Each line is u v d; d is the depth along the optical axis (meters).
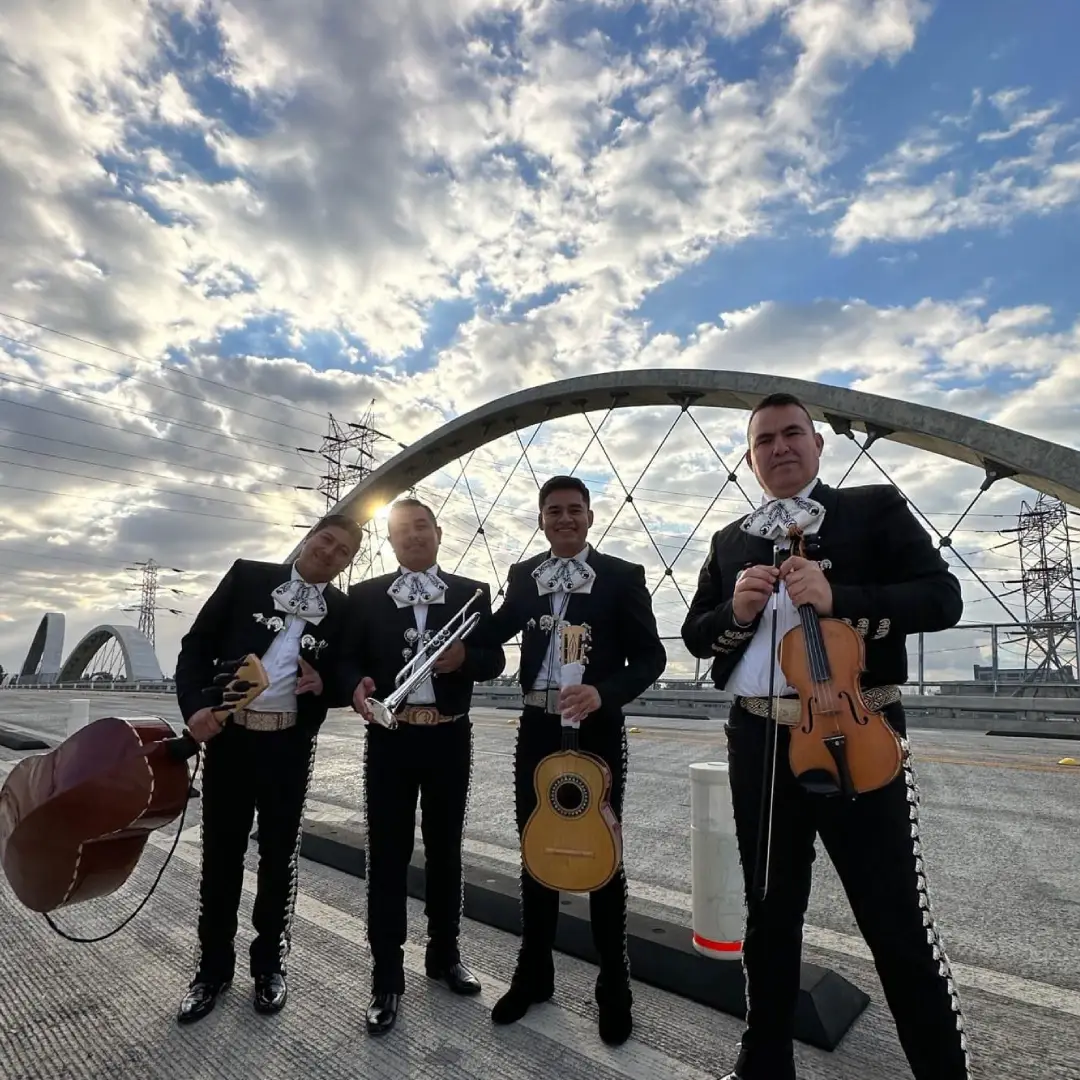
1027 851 4.81
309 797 6.79
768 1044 1.94
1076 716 13.79
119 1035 2.43
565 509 2.75
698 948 2.75
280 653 2.87
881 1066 2.21
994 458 14.96
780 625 2.05
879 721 1.75
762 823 1.93
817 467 2.18
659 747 10.45
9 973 2.91
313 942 3.23
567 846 2.33
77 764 2.19
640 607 2.71
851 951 3.16
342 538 3.01
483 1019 2.52
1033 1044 2.37
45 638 72.50
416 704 2.81
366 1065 2.23
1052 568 46.19
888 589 1.87
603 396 22.70
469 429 26.12
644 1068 2.19
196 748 2.51
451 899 2.81
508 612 2.91
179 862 4.51
